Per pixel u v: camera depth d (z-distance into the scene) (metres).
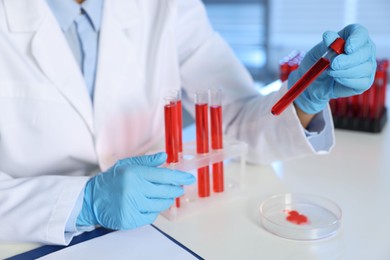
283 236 0.71
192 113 1.16
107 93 0.92
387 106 1.29
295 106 0.86
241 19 2.72
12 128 0.87
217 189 0.85
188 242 0.70
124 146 0.97
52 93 0.88
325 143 0.90
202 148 0.80
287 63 1.15
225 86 1.08
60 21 0.90
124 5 0.95
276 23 2.63
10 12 0.86
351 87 0.74
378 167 0.95
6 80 0.87
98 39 0.94
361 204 0.80
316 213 0.77
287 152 0.93
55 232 0.69
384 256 0.66
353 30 0.74
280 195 0.82
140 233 0.73
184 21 1.06
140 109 0.98
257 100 0.99
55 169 0.92
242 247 0.69
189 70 1.08
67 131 0.89
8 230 0.71
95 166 0.96
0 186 0.77
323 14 2.51
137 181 0.71
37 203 0.73
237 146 0.83
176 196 0.73
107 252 0.68
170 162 0.77
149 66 0.99
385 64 1.14
